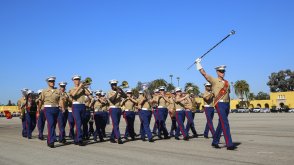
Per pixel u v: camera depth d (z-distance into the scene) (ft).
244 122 100.89
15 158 33.58
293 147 38.70
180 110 50.11
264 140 46.14
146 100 48.98
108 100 46.93
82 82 43.91
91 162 30.55
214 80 38.24
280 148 37.91
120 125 94.02
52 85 43.60
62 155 35.14
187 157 32.42
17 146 43.70
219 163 28.94
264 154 33.50
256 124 88.53
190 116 53.52
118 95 46.85
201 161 30.07
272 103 367.66
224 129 37.52
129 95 51.31
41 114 52.49
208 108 49.93
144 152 36.40
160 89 53.01
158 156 33.37
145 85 49.80
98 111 49.70
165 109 52.70
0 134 65.21
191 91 56.95
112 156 33.91
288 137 50.19
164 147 40.70
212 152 35.53
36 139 53.98
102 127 50.67
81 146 43.16
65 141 48.42
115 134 46.34
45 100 43.19
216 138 39.14
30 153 36.96
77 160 31.81
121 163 29.78
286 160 29.99
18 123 123.44
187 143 44.88
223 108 37.68
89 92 45.70
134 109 51.39
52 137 42.68
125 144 45.03
